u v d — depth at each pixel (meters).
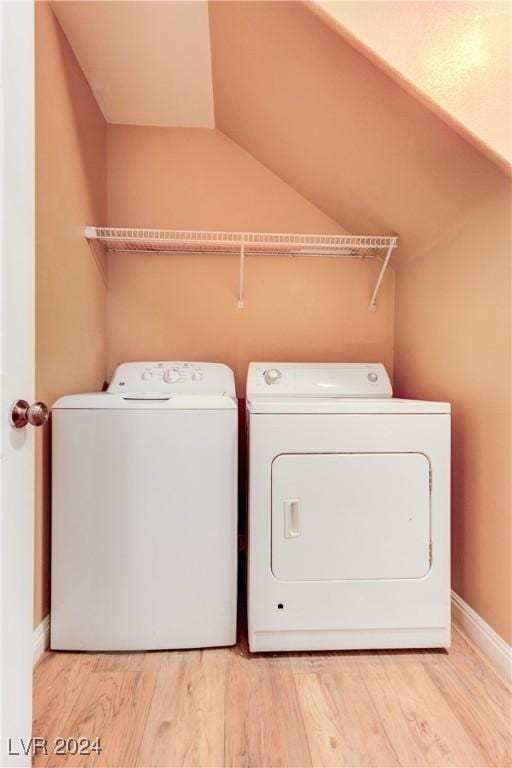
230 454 1.39
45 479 1.37
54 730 1.06
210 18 1.44
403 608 1.37
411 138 1.36
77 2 1.39
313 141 1.70
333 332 2.21
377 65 1.17
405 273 2.06
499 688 1.21
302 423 1.35
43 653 1.33
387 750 1.01
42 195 1.34
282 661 1.32
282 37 1.30
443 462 1.38
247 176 2.16
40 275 1.32
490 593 1.34
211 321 2.16
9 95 0.74
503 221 1.28
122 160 2.10
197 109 1.98
